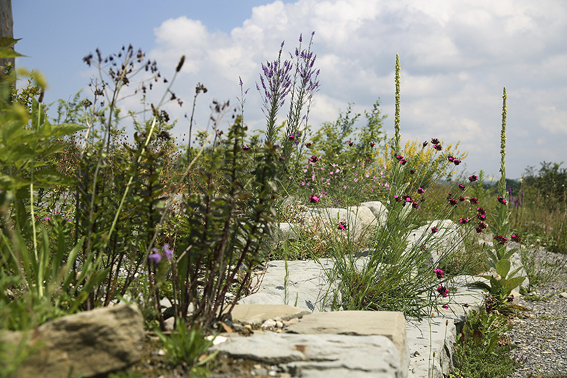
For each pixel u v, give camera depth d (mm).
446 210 6918
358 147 11031
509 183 15164
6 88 1920
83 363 1554
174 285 2211
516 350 4000
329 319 2605
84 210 2264
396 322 2533
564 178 15969
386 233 4180
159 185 2250
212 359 1914
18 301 1829
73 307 1851
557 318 4852
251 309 2771
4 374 1268
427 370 2732
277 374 1836
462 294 4438
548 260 7863
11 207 2648
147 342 2018
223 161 2369
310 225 5242
